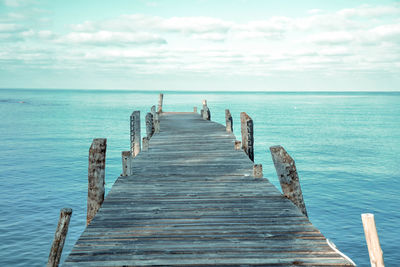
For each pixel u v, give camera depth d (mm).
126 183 7430
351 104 172125
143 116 78438
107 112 99625
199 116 28922
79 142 42156
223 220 5250
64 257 12578
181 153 11188
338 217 16484
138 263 3900
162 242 4461
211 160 9992
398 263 12016
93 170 6191
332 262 3936
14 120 72812
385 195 20359
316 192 20938
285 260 3980
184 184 7359
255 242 4465
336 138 49281
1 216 16062
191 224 5090
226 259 4000
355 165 29891
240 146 11789
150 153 11211
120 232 4781
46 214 16500
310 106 148625
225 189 6957
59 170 26094
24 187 21094
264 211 5652
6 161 29359
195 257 4051
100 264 3873
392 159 33062
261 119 81125
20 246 13086
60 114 90562
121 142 42062
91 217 6227
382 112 112625
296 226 5004
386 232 14617
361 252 12938
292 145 41906
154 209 5758
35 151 35062
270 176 25500
